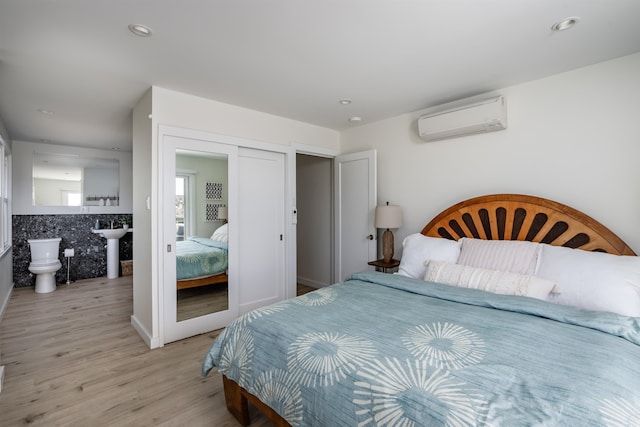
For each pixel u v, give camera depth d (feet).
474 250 8.59
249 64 7.78
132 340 9.71
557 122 8.36
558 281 6.77
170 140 9.41
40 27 6.11
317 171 16.01
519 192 9.04
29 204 16.31
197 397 6.81
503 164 9.36
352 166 13.41
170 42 6.72
